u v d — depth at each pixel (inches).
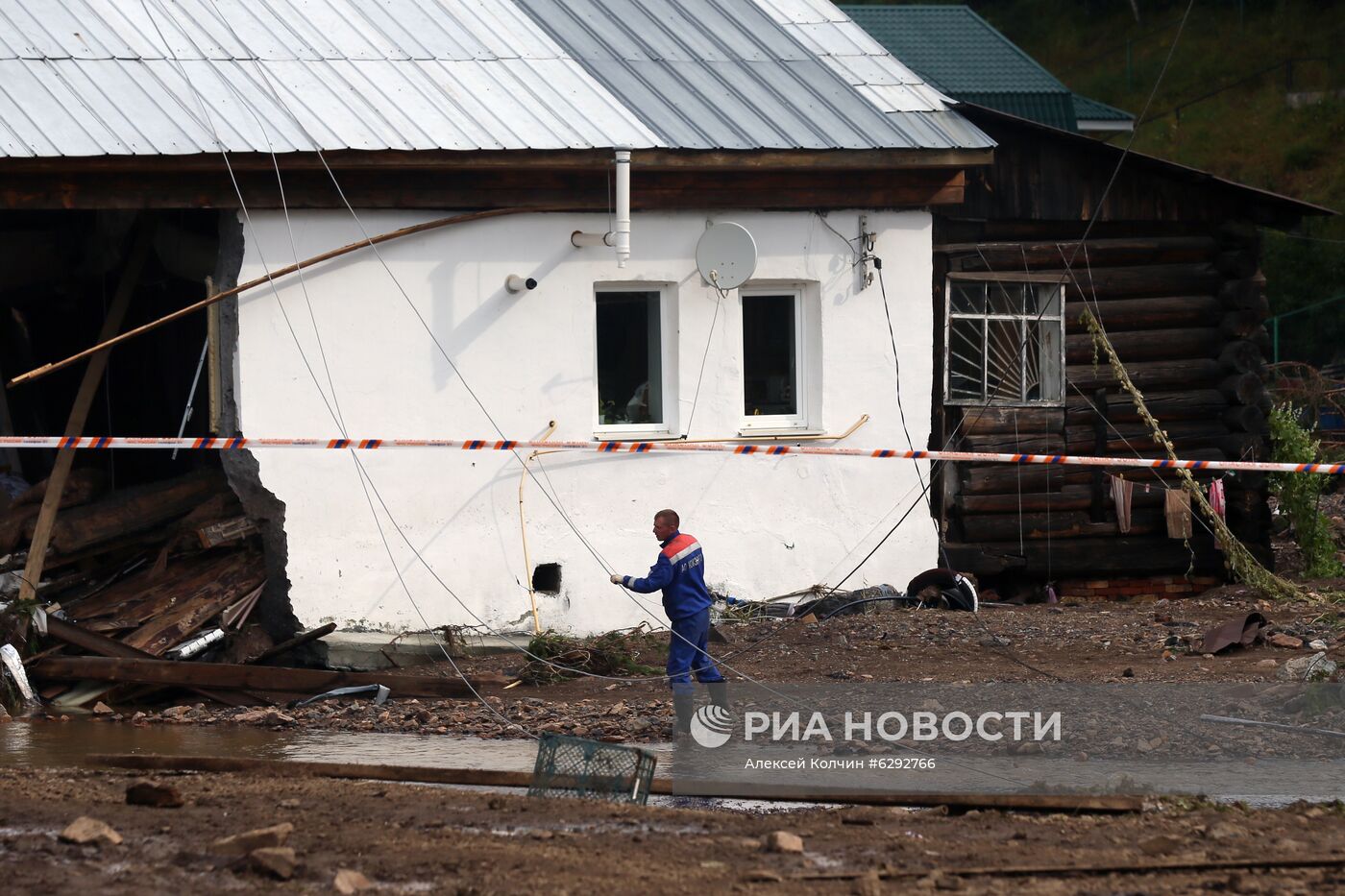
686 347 2126.0
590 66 2214.6
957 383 2397.9
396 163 1916.8
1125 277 2460.6
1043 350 2448.3
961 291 2394.2
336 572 1939.0
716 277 2090.3
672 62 2285.9
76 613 1862.7
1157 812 1120.8
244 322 1898.4
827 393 2197.3
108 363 2477.9
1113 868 938.1
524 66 2171.5
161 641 1808.6
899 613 2146.9
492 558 2020.2
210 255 2068.2
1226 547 2378.2
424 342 1985.7
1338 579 2466.8
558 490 2060.8
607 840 994.7
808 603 2155.5
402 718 1590.8
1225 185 2444.6
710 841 1002.1
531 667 1811.0
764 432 2177.7
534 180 2021.4
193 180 1865.2
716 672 1520.7
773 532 2172.7
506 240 2022.6
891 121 2228.1
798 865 943.7
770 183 2142.0
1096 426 2437.3
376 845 964.6
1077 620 2090.3
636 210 2090.3
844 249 2202.3
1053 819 1104.8
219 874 895.1
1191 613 2159.2
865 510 2220.7
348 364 1950.1
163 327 2393.0
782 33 2455.7
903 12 4397.1
